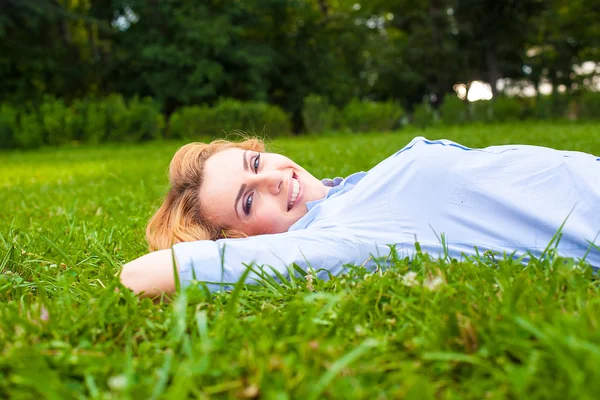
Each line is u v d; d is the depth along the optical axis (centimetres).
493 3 3100
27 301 231
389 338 164
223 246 228
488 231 246
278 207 269
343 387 129
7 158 1652
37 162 1402
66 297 203
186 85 2698
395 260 232
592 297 187
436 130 2152
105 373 150
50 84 2811
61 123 2128
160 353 162
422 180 253
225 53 2738
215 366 145
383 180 258
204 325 161
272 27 3105
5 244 317
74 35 3469
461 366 148
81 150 1916
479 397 133
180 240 271
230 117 2262
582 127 1656
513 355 148
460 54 3419
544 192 248
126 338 178
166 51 2612
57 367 155
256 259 232
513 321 154
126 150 1778
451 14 3341
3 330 184
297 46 3209
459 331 159
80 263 279
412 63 3694
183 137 2278
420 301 184
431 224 250
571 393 120
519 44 3416
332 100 3234
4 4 2469
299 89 3117
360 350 133
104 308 186
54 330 176
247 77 2864
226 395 138
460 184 251
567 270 199
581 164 256
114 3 2677
